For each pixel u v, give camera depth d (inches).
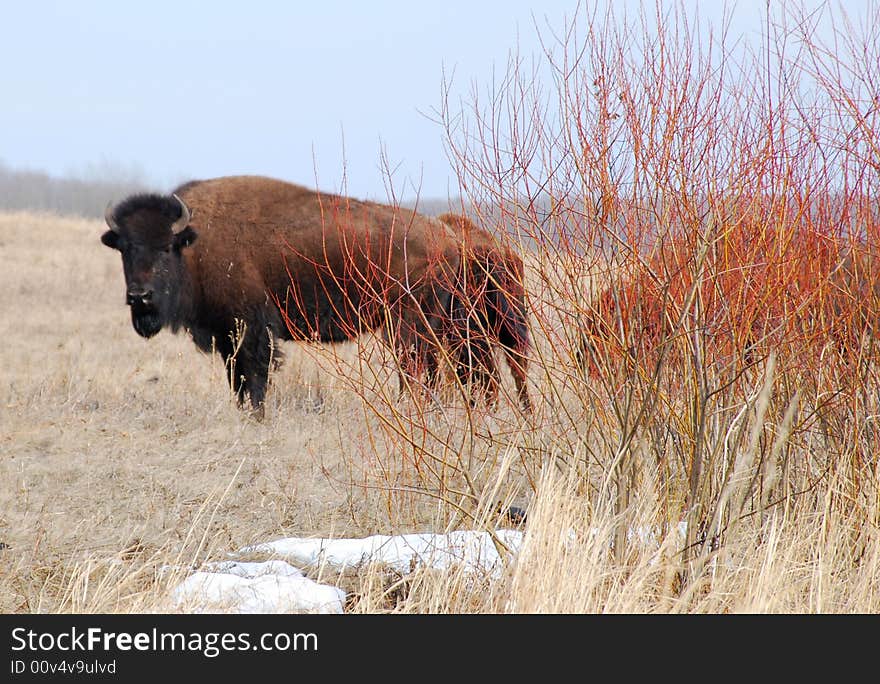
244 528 734.5
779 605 522.0
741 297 581.3
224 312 1230.9
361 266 1203.2
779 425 596.1
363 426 983.0
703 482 566.9
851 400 633.6
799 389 610.5
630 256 574.6
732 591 546.6
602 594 542.0
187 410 1142.3
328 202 1247.5
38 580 604.7
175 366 1457.9
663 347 558.3
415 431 752.3
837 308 650.8
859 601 543.8
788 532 573.3
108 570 581.9
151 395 1222.9
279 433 1029.2
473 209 602.9
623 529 564.1
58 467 880.9
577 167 571.8
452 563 582.2
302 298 1230.3
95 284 2800.2
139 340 1870.1
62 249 3449.8
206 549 681.6
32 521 724.7
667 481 586.9
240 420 1107.3
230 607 545.3
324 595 573.9
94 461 904.3
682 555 555.5
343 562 640.4
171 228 1167.6
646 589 541.6
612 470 567.5
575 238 584.7
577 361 605.6
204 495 809.5
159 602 540.4
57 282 2753.4
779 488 621.3
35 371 1369.3
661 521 587.5
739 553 580.4
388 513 733.9
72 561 637.3
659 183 559.8
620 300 601.3
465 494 647.1
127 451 948.0
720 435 570.9
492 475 695.7
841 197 609.0
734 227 562.9
